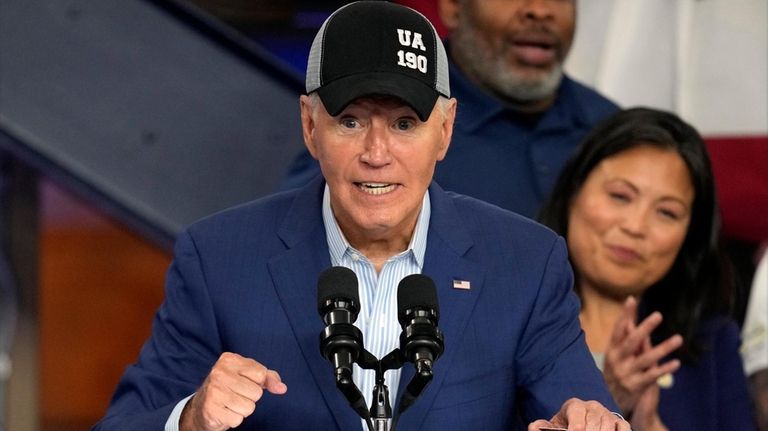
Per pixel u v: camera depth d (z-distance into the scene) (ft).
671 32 35.70
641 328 26.76
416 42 19.94
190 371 20.99
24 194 34.17
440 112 20.10
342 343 17.74
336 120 19.70
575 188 28.76
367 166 19.56
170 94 34.27
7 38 34.40
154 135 33.40
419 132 19.79
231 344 20.98
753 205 35.58
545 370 21.08
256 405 20.61
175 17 36.01
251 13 37.78
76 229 38.65
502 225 21.94
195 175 33.17
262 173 33.37
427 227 21.52
